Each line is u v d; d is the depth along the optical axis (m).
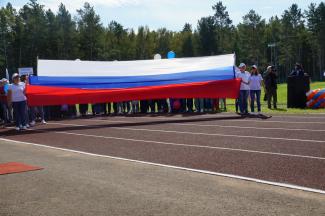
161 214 5.14
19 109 15.21
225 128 13.28
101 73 17.59
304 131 11.92
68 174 7.39
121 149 10.09
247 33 107.31
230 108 20.83
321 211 5.11
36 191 6.32
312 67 118.56
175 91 17.72
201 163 8.13
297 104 18.98
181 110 19.98
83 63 17.58
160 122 15.94
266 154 8.82
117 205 5.54
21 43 88.56
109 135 12.79
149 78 17.83
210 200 5.65
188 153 9.25
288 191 6.02
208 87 17.66
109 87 17.39
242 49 107.56
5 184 6.81
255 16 107.19
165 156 8.98
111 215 5.16
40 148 10.61
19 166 8.21
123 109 21.17
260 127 13.16
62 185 6.63
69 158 9.01
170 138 11.64
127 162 8.41
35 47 88.31
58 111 20.41
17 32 88.62
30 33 87.56
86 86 17.09
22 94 15.18
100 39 94.12
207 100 19.69
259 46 107.38
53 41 88.25
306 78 18.92
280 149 9.34
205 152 9.30
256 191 6.05
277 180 6.66
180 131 13.04
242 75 17.34
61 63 17.27
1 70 89.62
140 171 7.52
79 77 17.11
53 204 5.66
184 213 5.16
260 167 7.61
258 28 107.31
